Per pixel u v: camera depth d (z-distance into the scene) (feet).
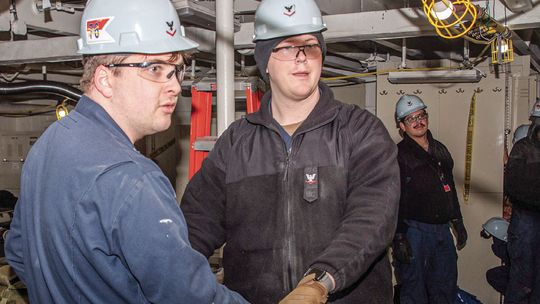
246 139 6.10
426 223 14.33
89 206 3.78
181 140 21.25
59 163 3.96
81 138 4.00
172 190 4.17
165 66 4.29
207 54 12.96
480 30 8.91
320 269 4.54
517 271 13.78
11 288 10.38
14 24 9.58
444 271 14.42
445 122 16.25
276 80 5.91
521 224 13.69
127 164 3.87
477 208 16.05
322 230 5.64
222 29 8.34
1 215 16.34
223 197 6.25
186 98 20.81
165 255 3.75
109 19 4.27
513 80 16.48
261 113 6.08
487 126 15.93
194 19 8.56
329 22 10.20
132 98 4.19
